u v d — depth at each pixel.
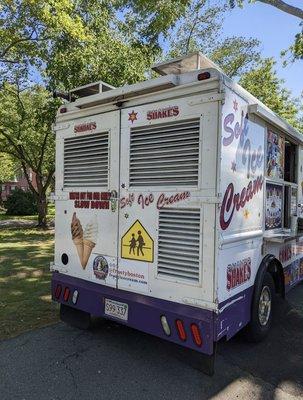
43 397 2.98
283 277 4.66
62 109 4.34
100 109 3.93
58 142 4.41
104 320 4.68
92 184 4.01
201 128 3.16
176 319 3.25
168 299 3.35
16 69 14.22
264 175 4.14
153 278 3.46
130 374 3.37
